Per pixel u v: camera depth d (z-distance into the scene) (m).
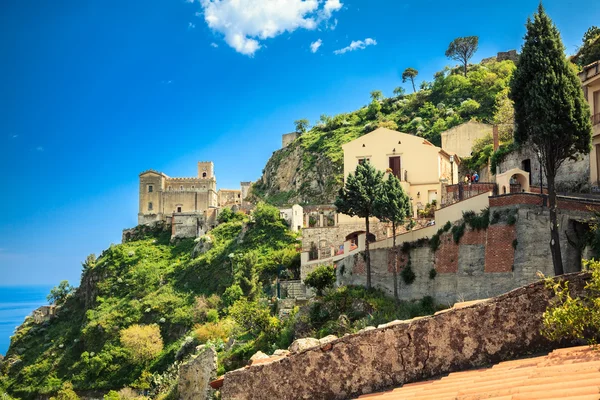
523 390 9.41
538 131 31.05
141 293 108.94
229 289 89.12
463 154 95.75
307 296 66.88
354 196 48.91
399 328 13.20
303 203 140.75
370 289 46.84
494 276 35.56
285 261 87.81
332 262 62.22
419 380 12.80
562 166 44.50
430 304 41.03
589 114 31.42
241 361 46.72
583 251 31.72
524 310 12.59
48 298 127.25
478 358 12.61
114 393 72.50
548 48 31.67
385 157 75.25
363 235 52.22
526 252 33.78
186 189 158.62
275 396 13.69
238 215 135.62
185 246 132.88
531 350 12.41
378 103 166.50
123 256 127.50
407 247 44.97
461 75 163.00
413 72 179.75
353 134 154.00
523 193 35.00
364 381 13.17
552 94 30.72
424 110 148.25
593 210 30.70
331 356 13.50
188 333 84.50
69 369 91.94
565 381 9.38
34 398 89.75
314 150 154.75
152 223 146.00
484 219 37.38
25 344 110.19
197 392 41.06
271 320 50.81
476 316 12.80
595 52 56.47
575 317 11.54
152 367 81.25
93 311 106.19
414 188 73.25
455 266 39.59
